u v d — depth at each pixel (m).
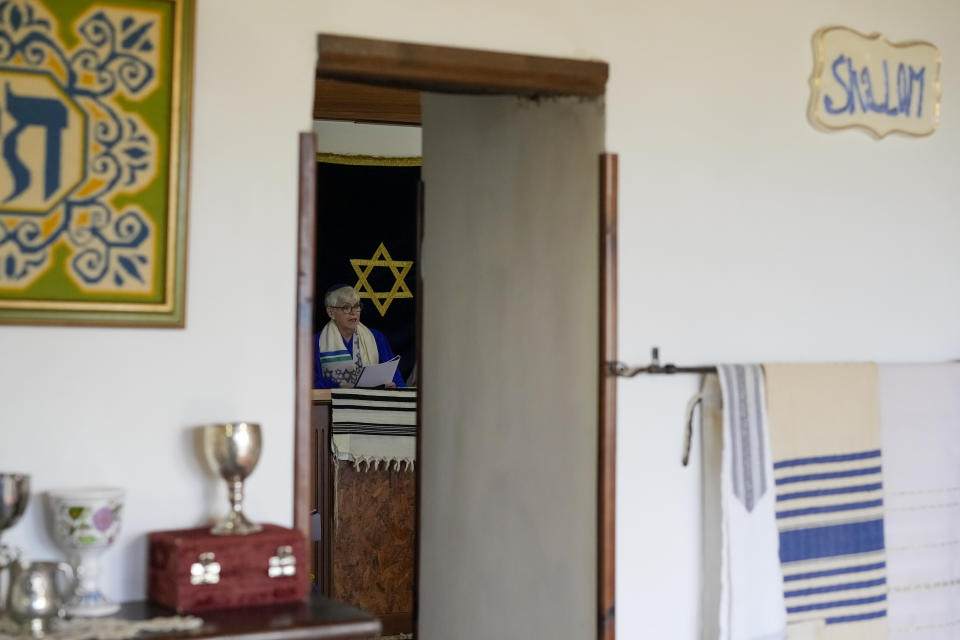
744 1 3.04
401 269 6.86
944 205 3.33
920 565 3.21
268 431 2.47
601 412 2.86
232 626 2.09
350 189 6.78
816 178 3.14
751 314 3.05
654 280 2.92
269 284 2.48
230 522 2.31
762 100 3.07
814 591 3.00
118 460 2.34
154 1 2.37
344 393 5.07
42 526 2.28
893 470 3.17
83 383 2.31
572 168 2.98
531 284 3.15
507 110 3.26
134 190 2.35
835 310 3.16
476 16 2.71
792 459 2.97
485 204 3.38
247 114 2.47
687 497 2.97
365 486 5.12
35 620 2.06
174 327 2.38
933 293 3.31
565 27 2.82
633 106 2.90
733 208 3.03
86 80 2.31
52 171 2.28
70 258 2.29
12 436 2.26
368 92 3.82
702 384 2.98
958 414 3.25
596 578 2.87
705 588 2.98
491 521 3.32
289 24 2.51
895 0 3.25
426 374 3.72
